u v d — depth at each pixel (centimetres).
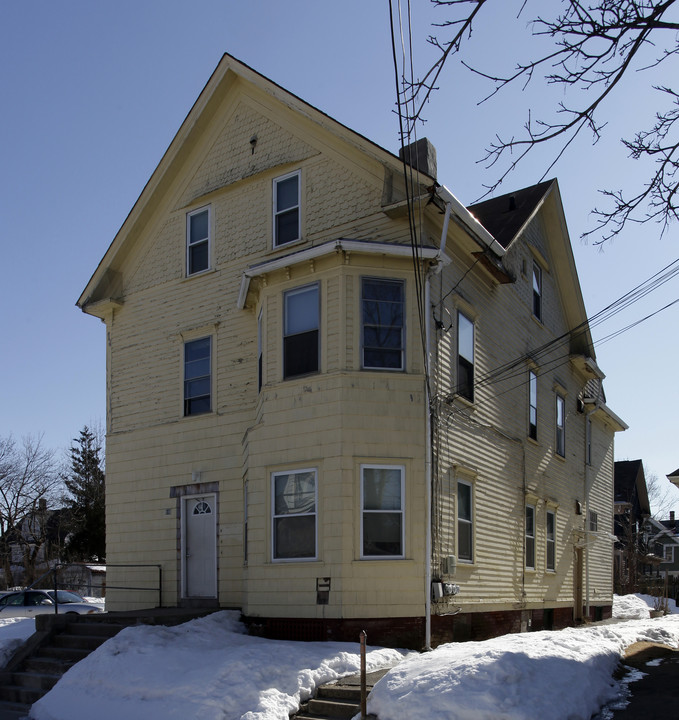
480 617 1577
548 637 1185
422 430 1404
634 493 5156
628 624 1769
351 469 1359
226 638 1323
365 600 1323
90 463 6053
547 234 2288
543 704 863
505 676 906
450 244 1589
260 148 1784
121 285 2014
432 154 1528
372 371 1401
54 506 5538
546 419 2150
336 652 1181
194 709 1020
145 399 1902
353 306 1417
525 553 1877
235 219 1806
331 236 1614
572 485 2372
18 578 5266
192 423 1788
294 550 1398
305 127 1705
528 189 2189
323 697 1072
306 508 1398
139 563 1830
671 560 6091
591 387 2692
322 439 1387
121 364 1972
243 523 1638
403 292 1451
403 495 1377
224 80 1830
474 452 1616
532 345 2072
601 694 969
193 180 1905
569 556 2286
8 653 1425
